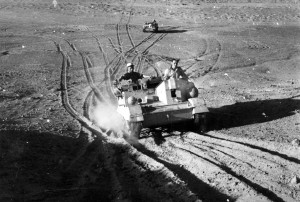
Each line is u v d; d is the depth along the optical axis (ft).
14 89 69.51
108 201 26.63
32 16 164.96
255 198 24.32
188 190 26.22
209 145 34.68
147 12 172.86
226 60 95.91
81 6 183.93
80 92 68.54
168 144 36.73
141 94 41.96
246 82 74.59
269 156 29.86
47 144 37.50
